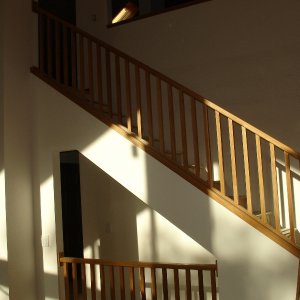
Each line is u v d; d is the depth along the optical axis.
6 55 4.50
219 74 5.02
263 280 3.37
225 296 3.52
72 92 4.51
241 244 3.46
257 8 4.82
